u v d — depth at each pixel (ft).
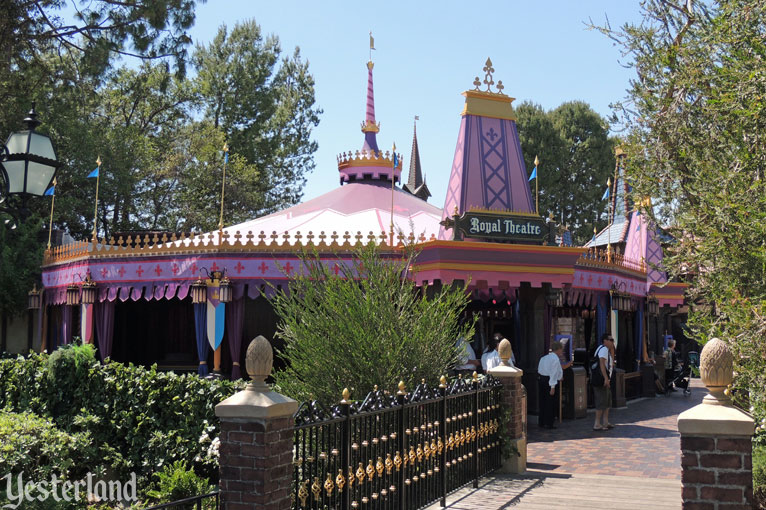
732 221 21.81
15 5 66.39
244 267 55.67
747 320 20.70
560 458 37.42
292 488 18.99
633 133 28.19
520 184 52.90
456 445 28.25
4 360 40.68
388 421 22.71
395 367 29.68
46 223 104.83
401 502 23.03
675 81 25.95
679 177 25.77
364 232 61.11
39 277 81.05
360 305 30.09
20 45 71.97
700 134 25.84
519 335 54.08
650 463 35.94
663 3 28.02
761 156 21.98
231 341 55.93
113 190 113.91
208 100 147.84
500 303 61.16
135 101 135.23
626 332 74.59
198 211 131.34
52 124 102.89
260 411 16.75
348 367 29.22
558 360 49.01
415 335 30.48
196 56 148.97
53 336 74.84
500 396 33.32
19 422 31.58
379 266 32.58
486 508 25.90
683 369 72.90
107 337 61.36
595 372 47.93
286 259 55.26
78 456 31.60
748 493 17.17
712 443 17.47
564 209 159.43
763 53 21.85
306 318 31.07
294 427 18.06
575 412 53.52
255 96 149.79
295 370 30.71
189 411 35.22
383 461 22.18
